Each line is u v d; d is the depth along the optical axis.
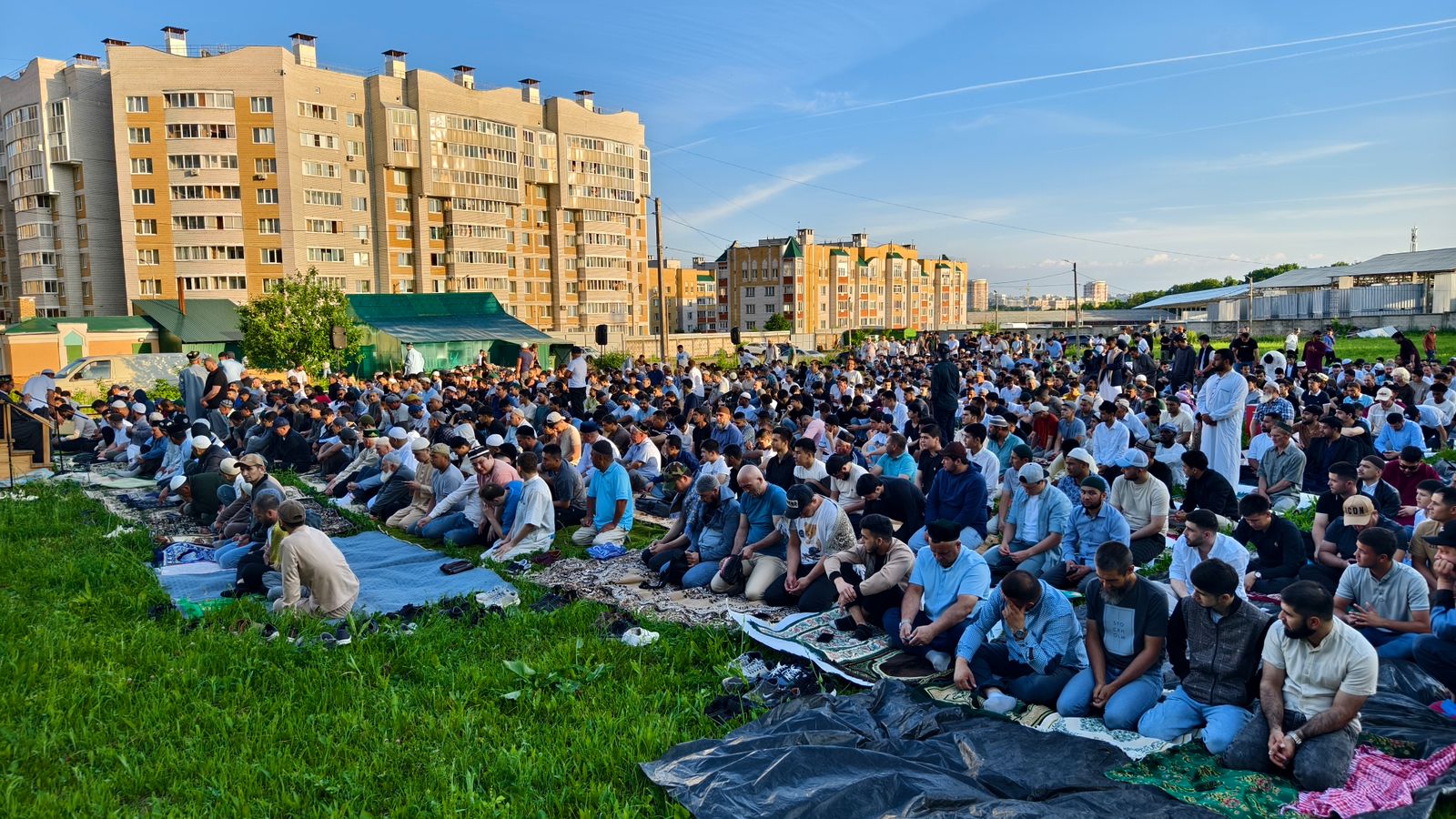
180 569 9.63
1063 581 8.53
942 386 18.42
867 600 7.38
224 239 62.19
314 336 40.72
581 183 79.88
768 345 41.50
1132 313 95.31
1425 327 51.00
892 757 5.01
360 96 66.94
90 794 4.86
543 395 19.45
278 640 7.11
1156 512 9.02
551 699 6.10
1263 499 8.16
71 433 19.36
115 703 6.01
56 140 62.75
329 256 65.38
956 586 6.69
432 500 11.91
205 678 6.42
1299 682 4.98
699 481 9.23
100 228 63.91
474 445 13.74
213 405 17.83
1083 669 6.05
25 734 5.44
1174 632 5.71
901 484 9.90
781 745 5.24
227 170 61.81
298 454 16.42
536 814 4.65
